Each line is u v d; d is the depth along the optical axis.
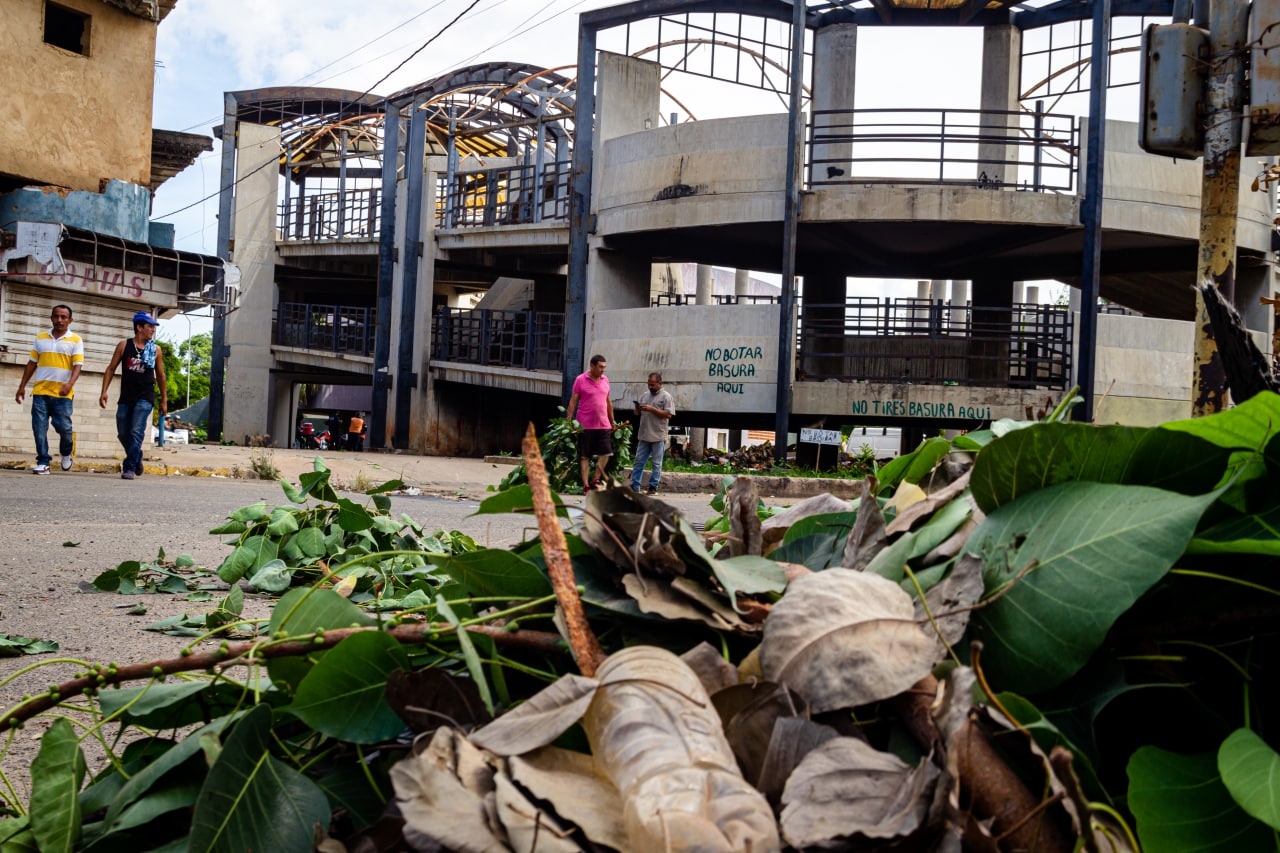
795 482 16.06
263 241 33.22
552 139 32.34
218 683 1.72
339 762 1.53
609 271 22.14
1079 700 1.34
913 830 1.00
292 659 1.59
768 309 19.52
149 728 1.71
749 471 17.62
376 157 36.16
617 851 1.03
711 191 19.69
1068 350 18.97
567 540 1.67
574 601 1.39
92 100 13.76
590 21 21.66
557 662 1.53
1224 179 6.09
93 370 13.61
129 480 11.41
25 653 3.32
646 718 1.13
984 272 23.05
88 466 12.73
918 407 18.62
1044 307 19.11
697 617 1.41
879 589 1.35
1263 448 1.43
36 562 5.32
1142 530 1.31
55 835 1.40
